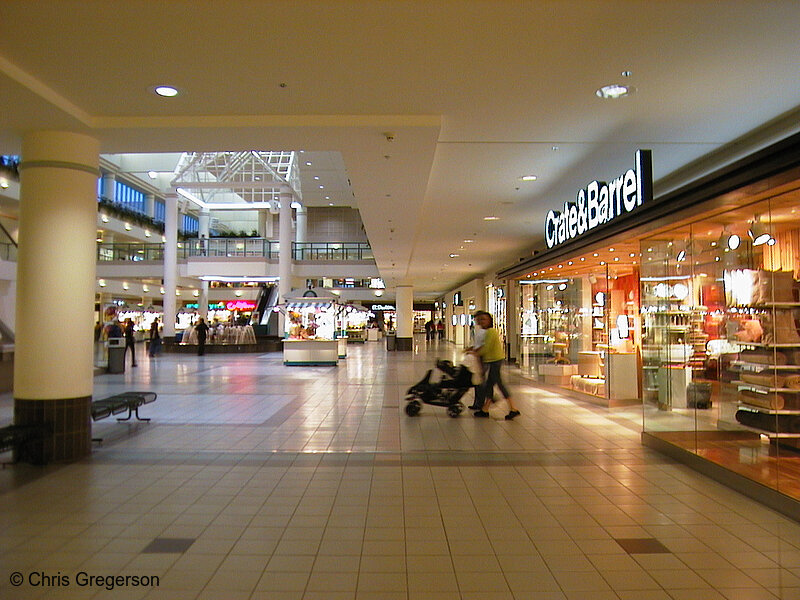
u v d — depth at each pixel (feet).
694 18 13.83
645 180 21.90
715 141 23.76
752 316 17.92
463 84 17.65
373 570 11.78
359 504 15.97
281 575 11.53
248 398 37.65
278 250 98.48
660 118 20.99
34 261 20.22
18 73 16.22
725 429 18.90
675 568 11.91
